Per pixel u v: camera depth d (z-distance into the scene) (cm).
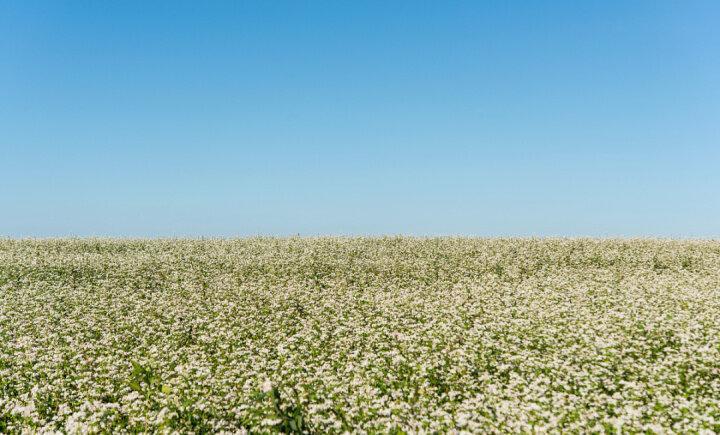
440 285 2309
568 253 2995
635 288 2103
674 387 1119
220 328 1641
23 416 1023
